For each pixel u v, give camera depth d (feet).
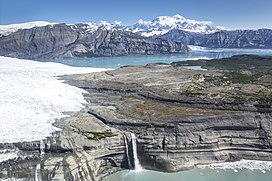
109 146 360.48
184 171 355.77
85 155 340.59
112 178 343.26
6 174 308.60
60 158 327.67
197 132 383.45
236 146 386.73
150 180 339.77
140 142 369.09
